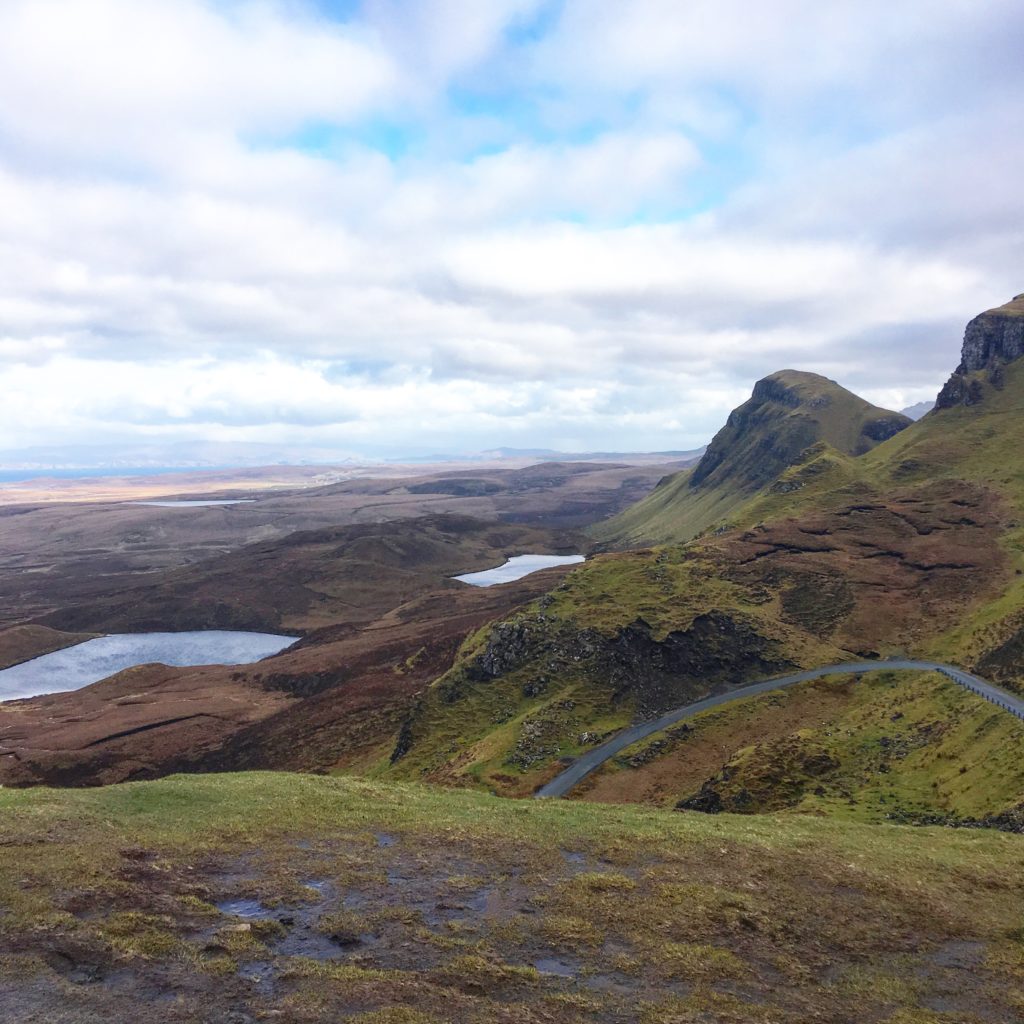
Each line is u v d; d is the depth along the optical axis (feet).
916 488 617.21
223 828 110.52
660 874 100.37
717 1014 69.56
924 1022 70.54
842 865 106.93
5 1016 61.00
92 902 81.92
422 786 153.69
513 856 105.60
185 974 70.18
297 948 78.07
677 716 345.10
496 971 74.54
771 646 403.95
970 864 111.45
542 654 410.52
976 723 246.68
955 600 432.25
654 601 445.37
